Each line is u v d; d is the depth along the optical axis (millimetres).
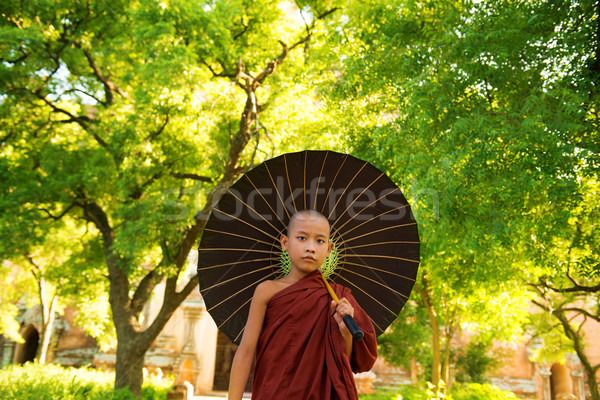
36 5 11758
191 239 11477
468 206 7680
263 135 11773
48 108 13781
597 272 7629
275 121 12008
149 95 10523
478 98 7938
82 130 14664
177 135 12008
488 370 17219
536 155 6910
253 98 11711
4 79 11992
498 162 7457
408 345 16234
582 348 13766
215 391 21281
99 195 12703
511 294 10898
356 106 10000
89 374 15859
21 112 12922
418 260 2506
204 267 2463
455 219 7828
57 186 11969
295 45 12828
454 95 7910
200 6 10445
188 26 10445
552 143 6785
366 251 2523
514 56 7699
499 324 12258
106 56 13109
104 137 12312
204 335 21125
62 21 12492
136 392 11656
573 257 9203
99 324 16953
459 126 7242
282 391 1870
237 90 12773
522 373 21188
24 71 12008
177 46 10055
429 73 7809
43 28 11914
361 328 2072
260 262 2457
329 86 10344
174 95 9938
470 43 7625
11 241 11445
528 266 9617
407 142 8266
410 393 10688
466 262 9211
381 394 11516
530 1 7984
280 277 2447
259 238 2461
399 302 2512
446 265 9500
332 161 2428
